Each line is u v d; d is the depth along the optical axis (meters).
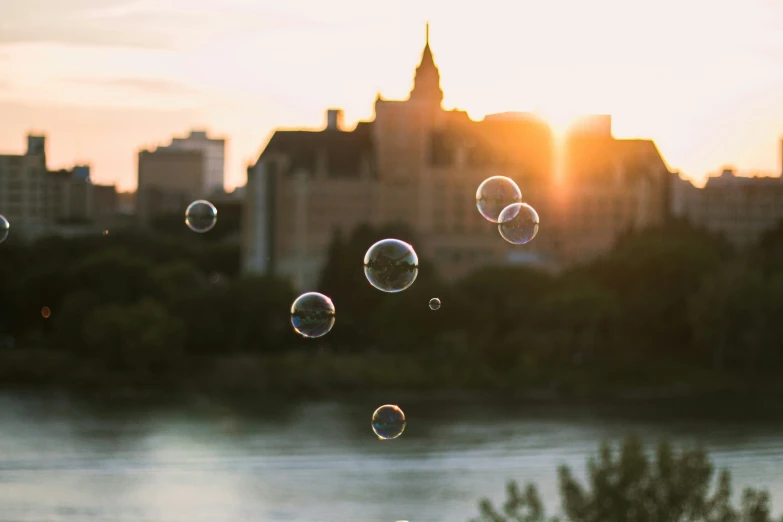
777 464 162.25
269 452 170.62
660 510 90.00
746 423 194.62
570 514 91.62
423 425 191.75
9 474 155.62
